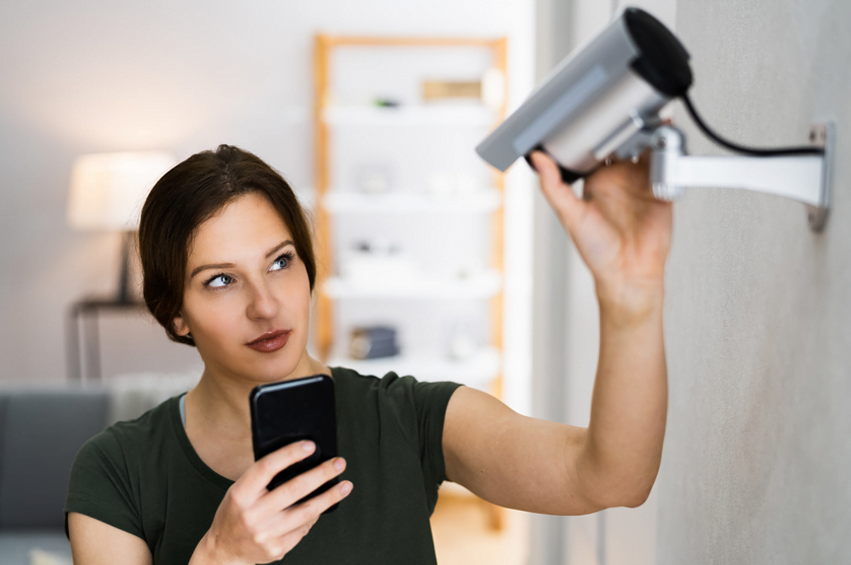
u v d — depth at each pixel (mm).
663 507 1036
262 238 806
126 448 890
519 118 565
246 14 3480
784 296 639
